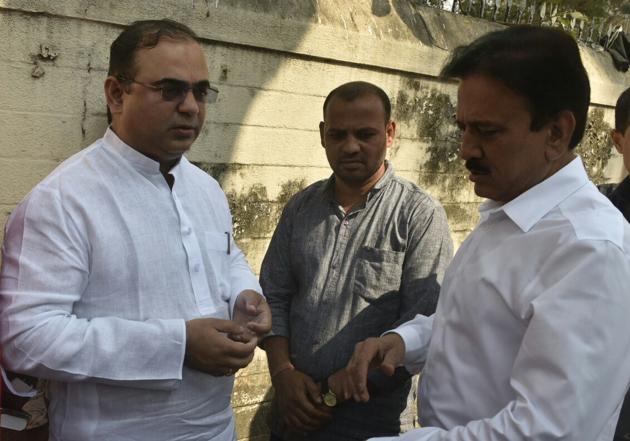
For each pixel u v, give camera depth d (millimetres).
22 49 2436
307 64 3211
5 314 1596
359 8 3432
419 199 2297
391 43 3457
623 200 2166
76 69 2574
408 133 3676
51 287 1588
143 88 1686
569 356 1206
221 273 1920
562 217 1339
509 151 1344
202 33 2805
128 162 1741
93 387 1674
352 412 2260
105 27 2611
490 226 1504
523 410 1232
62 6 2479
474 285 1434
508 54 1307
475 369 1427
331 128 2307
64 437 1700
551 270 1293
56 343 1547
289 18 3064
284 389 2275
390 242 2277
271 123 3146
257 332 1843
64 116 2576
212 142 2963
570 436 1201
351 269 2293
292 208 2480
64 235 1611
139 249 1693
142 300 1696
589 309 1218
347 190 2359
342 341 2271
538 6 4516
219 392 1861
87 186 1676
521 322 1346
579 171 1408
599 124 4711
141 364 1626
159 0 2688
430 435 1372
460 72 1390
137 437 1705
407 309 2229
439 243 2256
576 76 1329
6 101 2434
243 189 3111
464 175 4020
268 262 2488
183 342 1663
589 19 4809
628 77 4859
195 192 1924
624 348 1239
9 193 2490
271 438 2473
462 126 1411
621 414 1869
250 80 3027
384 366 1771
